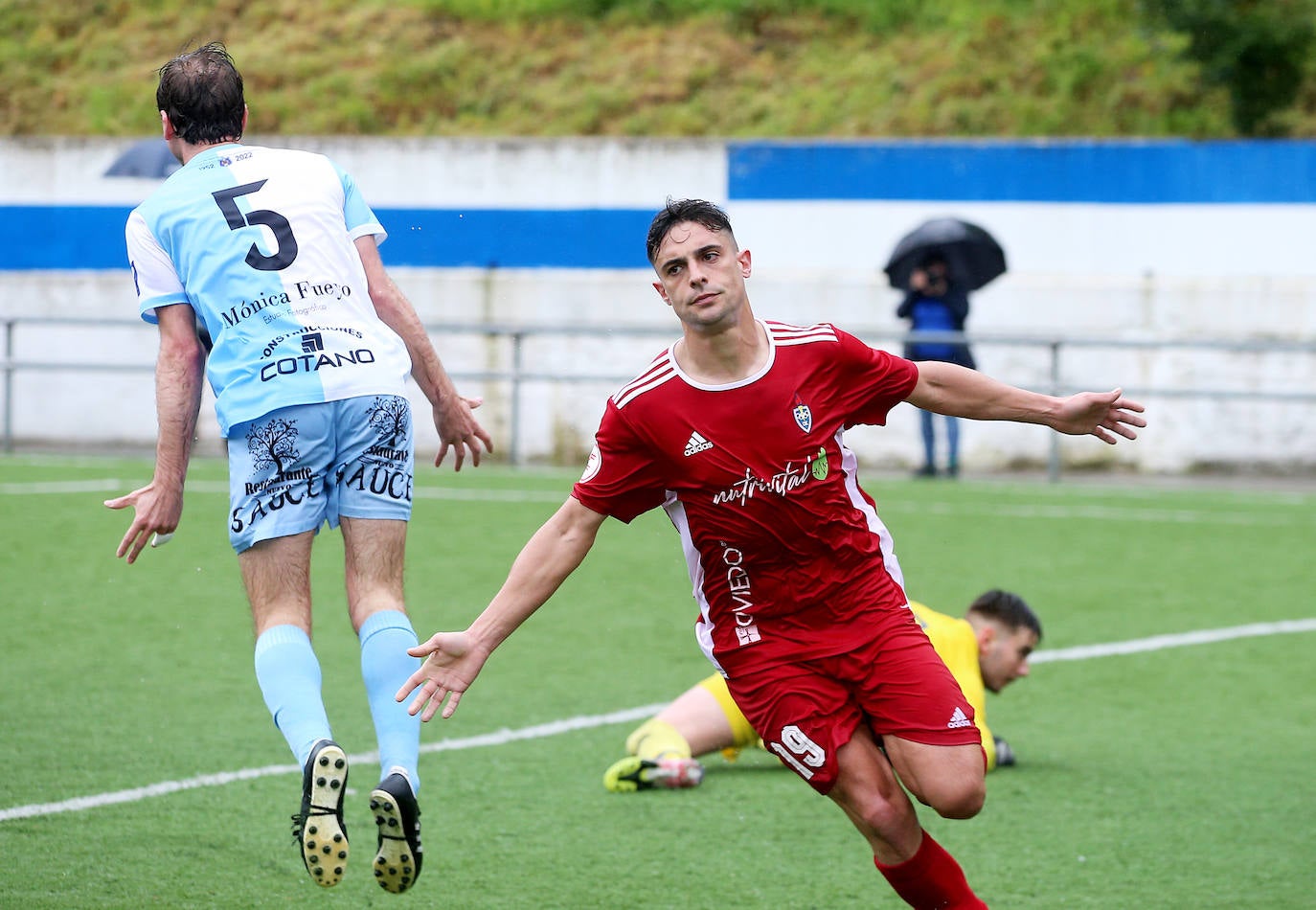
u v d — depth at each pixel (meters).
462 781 19.94
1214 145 59.16
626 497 13.78
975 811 13.72
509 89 75.62
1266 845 17.64
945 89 71.69
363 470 15.39
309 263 15.49
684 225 13.24
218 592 32.16
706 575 14.07
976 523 43.34
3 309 65.81
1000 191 60.31
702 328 13.22
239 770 19.88
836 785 13.80
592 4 79.19
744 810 18.88
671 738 20.02
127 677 24.92
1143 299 59.62
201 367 15.37
